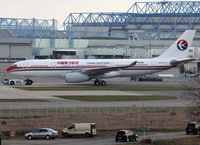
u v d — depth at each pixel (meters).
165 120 188.25
